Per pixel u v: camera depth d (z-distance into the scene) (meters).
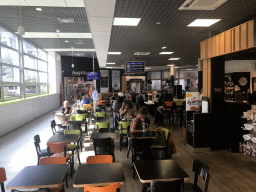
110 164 2.92
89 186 2.25
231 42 4.51
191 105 5.84
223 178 3.87
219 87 5.47
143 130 4.83
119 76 23.30
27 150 5.65
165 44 7.37
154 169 2.72
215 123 5.46
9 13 6.25
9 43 8.56
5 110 7.43
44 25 7.61
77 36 9.53
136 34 5.85
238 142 5.30
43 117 11.21
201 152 5.41
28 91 11.16
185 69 22.39
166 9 3.84
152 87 26.80
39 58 12.85
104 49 8.20
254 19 3.70
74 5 5.61
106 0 3.24
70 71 16.64
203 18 4.43
